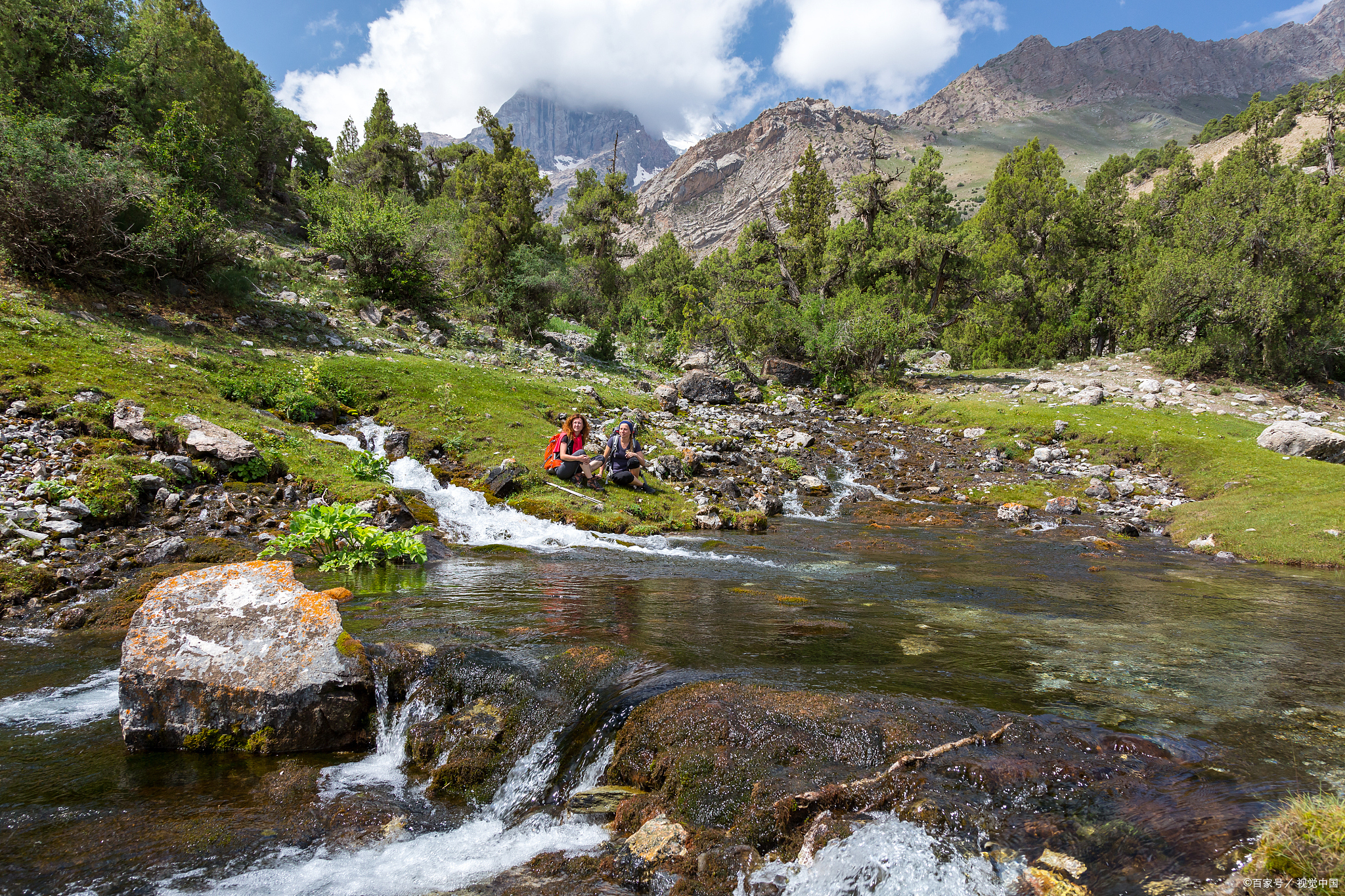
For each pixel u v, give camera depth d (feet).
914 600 26.23
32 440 29.71
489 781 13.61
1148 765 12.37
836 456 66.18
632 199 164.45
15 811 11.96
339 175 152.56
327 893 10.41
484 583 26.20
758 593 26.22
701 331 106.52
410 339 69.05
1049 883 9.37
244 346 49.67
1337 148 202.39
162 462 31.09
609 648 17.79
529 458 45.16
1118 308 118.11
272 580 16.84
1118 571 34.60
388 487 36.09
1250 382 91.86
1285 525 42.60
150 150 68.85
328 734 14.93
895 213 116.57
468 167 136.05
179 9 106.63
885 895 9.77
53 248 44.80
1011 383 93.04
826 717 13.79
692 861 10.75
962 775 11.89
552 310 115.75
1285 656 19.72
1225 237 103.04
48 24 68.08
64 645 19.29
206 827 11.85
